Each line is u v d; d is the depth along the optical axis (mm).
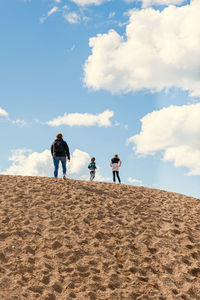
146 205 8492
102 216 7203
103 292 4352
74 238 5883
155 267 5246
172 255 5672
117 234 6332
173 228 6887
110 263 5176
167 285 4730
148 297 4367
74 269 4844
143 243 6020
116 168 13391
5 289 4098
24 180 10195
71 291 4242
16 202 7641
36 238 5715
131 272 4996
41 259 4980
